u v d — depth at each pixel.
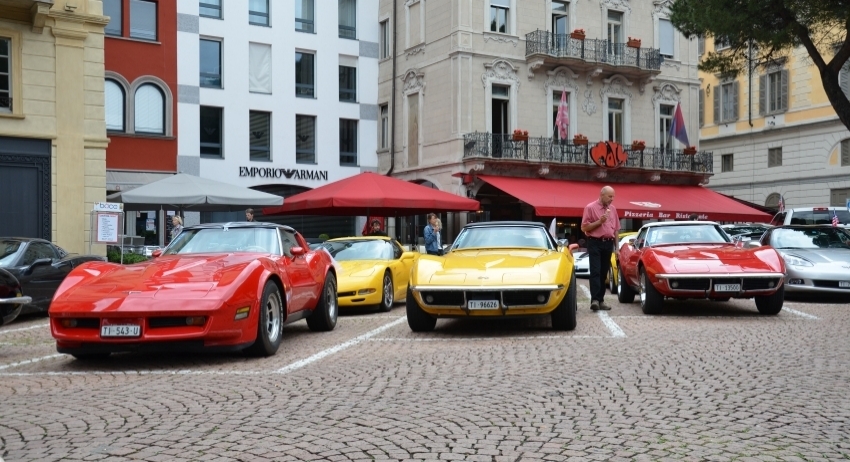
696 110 35.75
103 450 4.29
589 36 32.25
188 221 28.12
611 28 33.22
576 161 30.83
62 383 6.47
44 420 5.04
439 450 4.23
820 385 5.89
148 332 6.94
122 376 6.78
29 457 4.17
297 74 30.48
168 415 5.13
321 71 30.97
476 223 11.01
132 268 7.93
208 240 8.95
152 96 26.88
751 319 10.41
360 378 6.41
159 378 6.62
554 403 5.35
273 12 29.72
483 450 4.22
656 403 5.32
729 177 42.00
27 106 18.12
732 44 22.14
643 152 33.09
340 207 19.28
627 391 5.71
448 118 29.33
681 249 11.59
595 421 4.84
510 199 31.38
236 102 28.80
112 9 25.97
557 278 8.88
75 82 18.78
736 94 41.44
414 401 5.46
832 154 36.34
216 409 5.30
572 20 31.78
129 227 26.30
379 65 32.78
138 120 26.55
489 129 29.59
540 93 31.00
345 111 31.66
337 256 14.10
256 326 7.51
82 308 6.92
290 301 8.53
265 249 8.80
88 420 5.02
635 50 33.09
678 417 4.93
